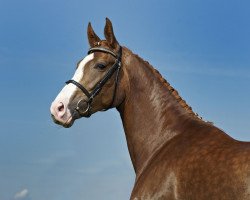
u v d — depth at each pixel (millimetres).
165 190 5859
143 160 6672
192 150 5859
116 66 6836
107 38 6918
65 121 6621
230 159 5316
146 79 6855
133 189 6383
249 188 5016
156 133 6648
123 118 6961
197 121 6391
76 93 6664
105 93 6777
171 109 6652
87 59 6816
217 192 5258
